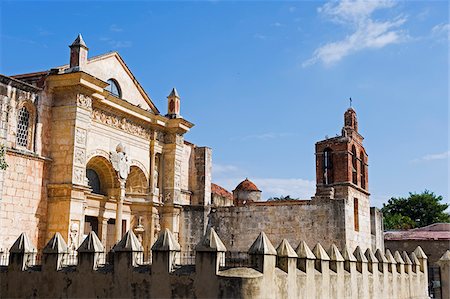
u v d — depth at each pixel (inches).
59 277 864.9
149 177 1641.2
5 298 900.0
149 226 1610.5
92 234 869.2
